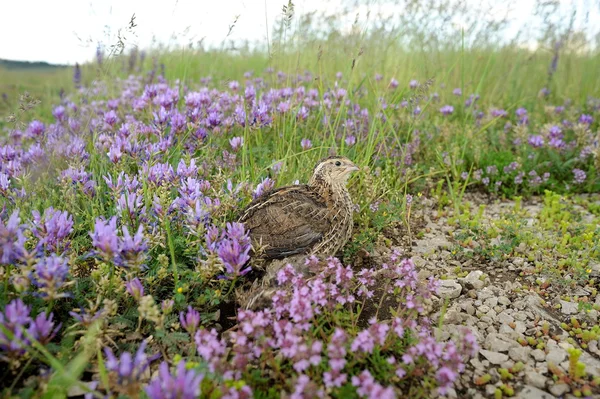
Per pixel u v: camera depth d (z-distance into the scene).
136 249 0.29
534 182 0.59
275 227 0.38
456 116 0.80
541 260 0.44
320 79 0.62
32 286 0.31
